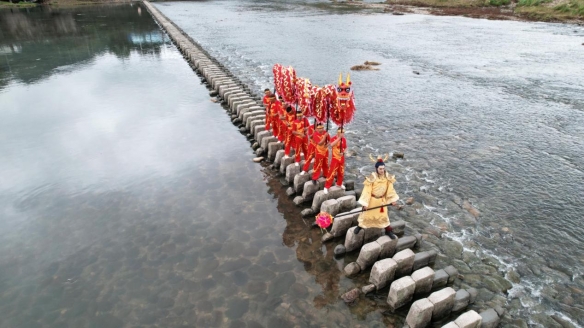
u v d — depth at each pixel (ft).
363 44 133.80
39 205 39.93
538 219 37.45
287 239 34.40
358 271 29.96
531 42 131.95
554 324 25.77
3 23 183.83
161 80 91.56
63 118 65.36
